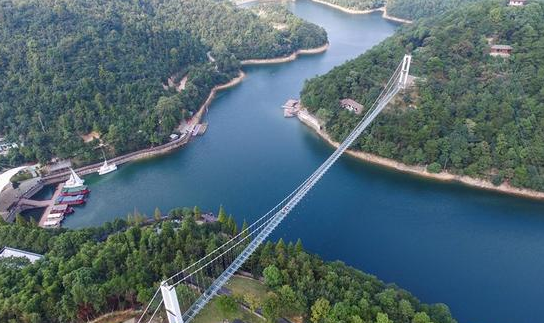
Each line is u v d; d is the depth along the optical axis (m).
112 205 137.00
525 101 144.38
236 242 98.94
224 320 83.38
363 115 164.50
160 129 173.88
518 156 135.62
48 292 82.88
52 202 139.50
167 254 95.44
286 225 122.69
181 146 172.88
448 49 172.38
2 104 165.50
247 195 138.62
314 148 168.00
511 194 134.88
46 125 163.25
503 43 167.25
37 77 174.12
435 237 117.44
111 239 100.50
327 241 116.25
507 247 113.62
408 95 162.00
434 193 137.25
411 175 147.25
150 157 166.12
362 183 143.00
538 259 109.50
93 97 176.00
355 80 181.75
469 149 142.12
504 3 189.00
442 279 103.25
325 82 189.12
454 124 147.75
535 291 99.88
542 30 162.88
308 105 191.25
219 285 86.56
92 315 85.06
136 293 85.56
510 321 92.38
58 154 155.38
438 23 199.00
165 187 145.88
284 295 83.38
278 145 171.12
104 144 164.00
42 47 185.50
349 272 95.25
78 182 145.88
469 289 100.50
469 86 156.50
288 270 90.94
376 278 95.50
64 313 82.06
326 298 84.44
